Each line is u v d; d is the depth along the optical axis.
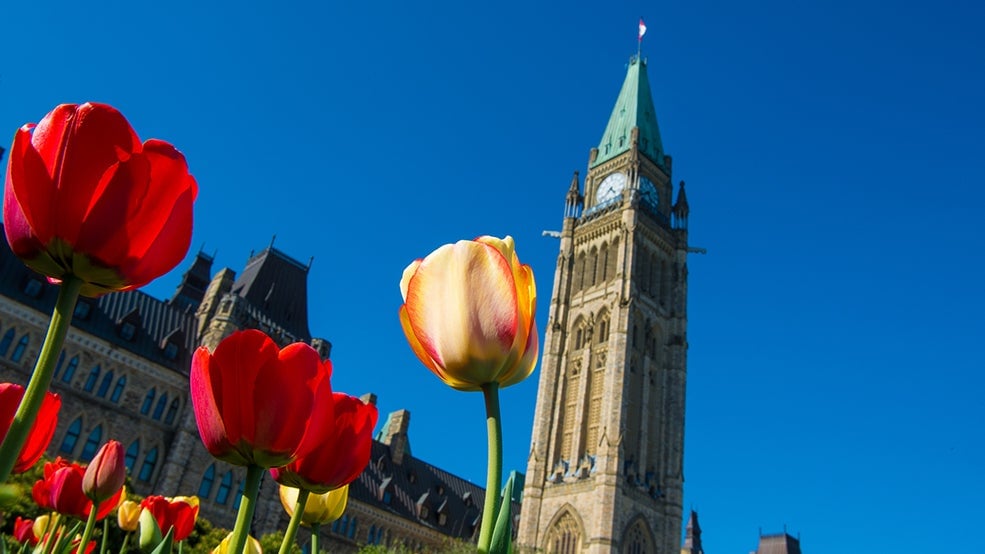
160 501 4.51
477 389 2.80
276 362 2.39
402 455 88.69
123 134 2.07
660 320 90.88
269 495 63.12
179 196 2.15
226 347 2.40
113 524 15.95
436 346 2.74
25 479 19.56
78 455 54.38
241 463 2.45
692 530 143.75
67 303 2.01
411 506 83.06
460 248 2.76
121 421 57.28
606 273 91.25
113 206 1.98
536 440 82.81
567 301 92.56
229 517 59.97
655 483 79.62
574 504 75.38
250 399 2.36
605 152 106.19
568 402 85.00
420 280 2.82
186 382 61.91
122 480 4.02
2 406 2.41
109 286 2.10
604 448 75.44
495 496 2.60
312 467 2.84
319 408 2.48
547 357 88.50
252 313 68.94
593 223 96.88
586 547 71.56
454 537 83.94
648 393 83.62
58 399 3.38
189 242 2.22
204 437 2.44
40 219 1.95
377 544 73.12
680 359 88.81
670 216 101.69
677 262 96.94
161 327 64.56
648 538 74.69
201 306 69.69
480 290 2.71
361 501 76.88
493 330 2.68
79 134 1.98
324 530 72.00
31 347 53.81
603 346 85.31
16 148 1.99
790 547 140.12
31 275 55.66
